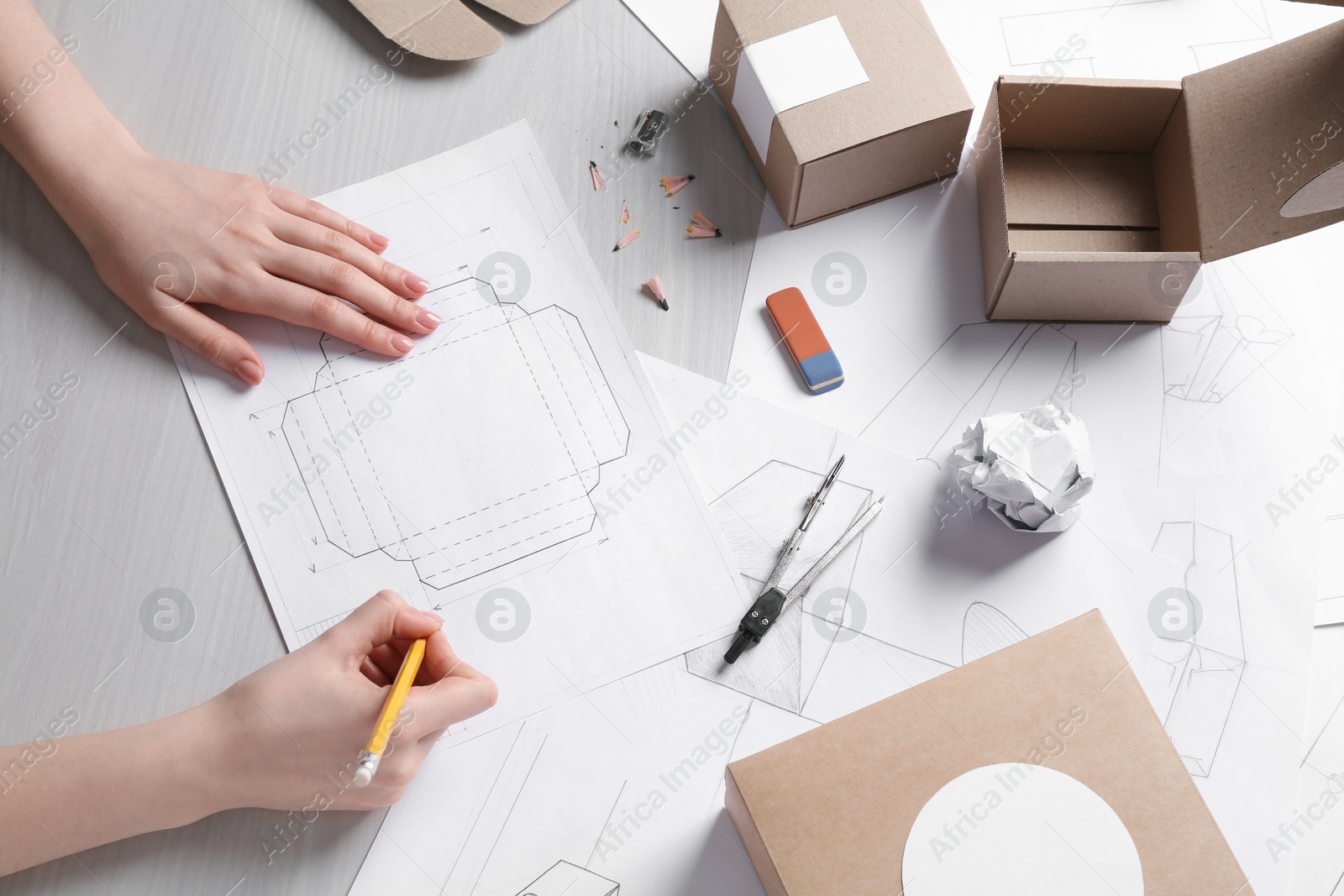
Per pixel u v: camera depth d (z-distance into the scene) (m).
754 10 0.82
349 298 0.82
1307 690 0.74
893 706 0.61
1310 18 0.90
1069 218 0.84
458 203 0.86
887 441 0.80
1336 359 0.82
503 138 0.87
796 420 0.80
